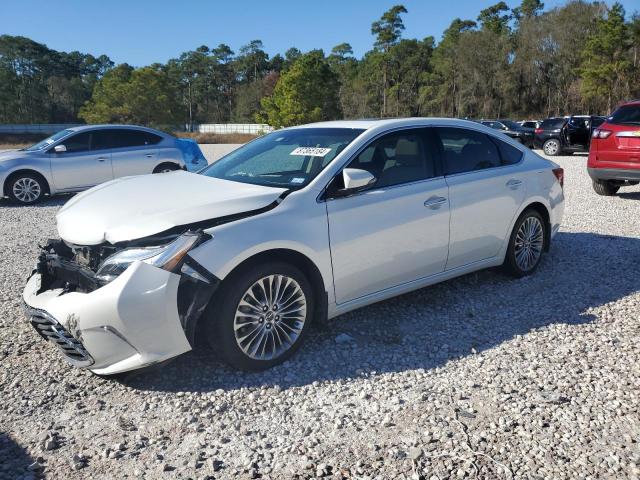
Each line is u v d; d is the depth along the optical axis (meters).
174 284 3.11
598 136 9.36
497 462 2.61
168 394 3.27
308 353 3.78
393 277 4.16
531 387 3.31
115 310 3.03
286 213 3.54
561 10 71.56
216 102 134.12
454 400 3.18
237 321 3.36
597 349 3.82
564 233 7.30
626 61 60.28
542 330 4.16
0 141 72.81
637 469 2.55
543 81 74.38
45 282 3.55
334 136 4.27
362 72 104.94
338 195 3.77
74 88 117.62
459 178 4.55
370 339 4.02
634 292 4.98
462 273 4.75
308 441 2.81
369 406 3.13
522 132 25.23
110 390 3.32
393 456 2.67
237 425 2.96
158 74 92.75
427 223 4.26
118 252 3.18
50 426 2.95
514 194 5.00
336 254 3.75
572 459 2.63
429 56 95.06
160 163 11.70
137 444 2.79
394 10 94.56
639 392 3.23
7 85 102.31
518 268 5.28
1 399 3.21
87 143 11.04
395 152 4.25
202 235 3.20
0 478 2.52
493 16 105.38
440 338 4.04
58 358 3.72
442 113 87.06
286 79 66.31
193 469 2.60
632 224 7.81
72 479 2.53
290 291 3.59
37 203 10.72
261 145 4.70
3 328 4.20
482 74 78.25
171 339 3.17
